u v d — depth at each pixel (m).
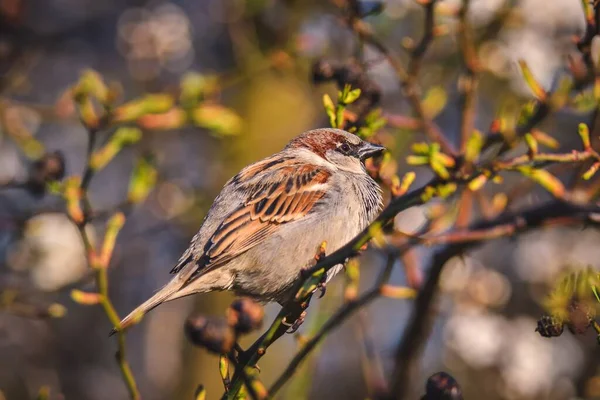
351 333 14.83
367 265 14.53
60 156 8.13
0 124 11.62
